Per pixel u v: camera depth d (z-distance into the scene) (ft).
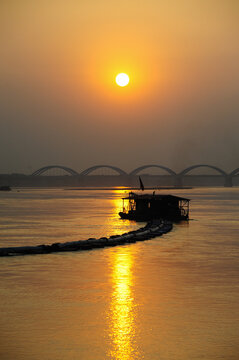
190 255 144.25
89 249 156.04
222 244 170.50
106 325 75.36
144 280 107.55
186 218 285.02
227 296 92.84
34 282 105.81
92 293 95.20
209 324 75.92
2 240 188.85
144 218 284.00
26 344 67.56
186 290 97.81
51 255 144.25
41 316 79.87
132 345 67.21
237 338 69.97
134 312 82.07
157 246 164.25
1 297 92.22
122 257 140.26
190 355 63.87
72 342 68.23
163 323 76.38
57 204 504.02
